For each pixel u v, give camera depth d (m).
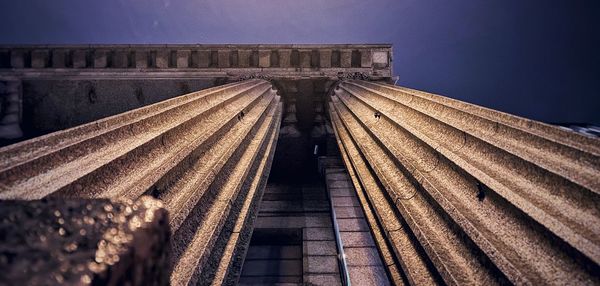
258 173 5.27
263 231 9.44
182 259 2.61
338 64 15.30
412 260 3.13
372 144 5.85
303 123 14.94
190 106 4.93
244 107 6.85
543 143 3.04
